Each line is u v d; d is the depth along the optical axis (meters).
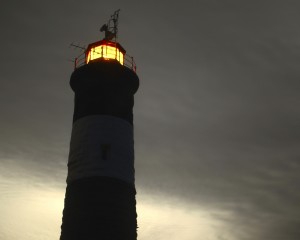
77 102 23.25
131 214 20.53
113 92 22.81
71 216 19.88
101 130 21.59
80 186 20.38
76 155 21.44
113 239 19.30
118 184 20.58
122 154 21.50
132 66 24.75
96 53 24.28
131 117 23.38
